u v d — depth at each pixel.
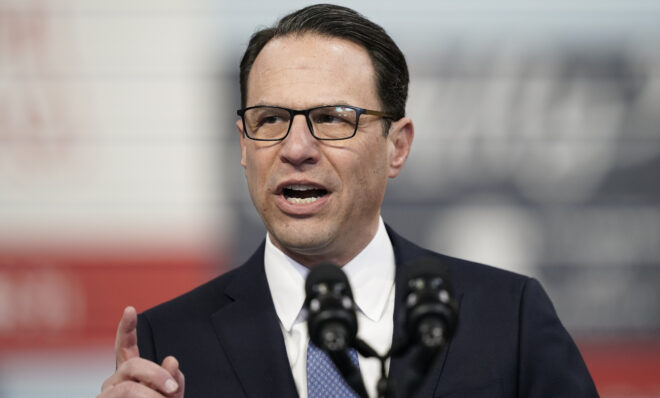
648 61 12.25
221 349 6.08
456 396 5.77
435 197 12.27
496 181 12.26
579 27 12.24
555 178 12.27
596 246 12.30
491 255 12.26
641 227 12.27
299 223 5.82
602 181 12.26
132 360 5.01
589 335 12.30
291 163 5.75
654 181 12.24
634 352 12.28
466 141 12.24
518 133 12.27
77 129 12.37
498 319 6.13
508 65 12.27
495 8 12.27
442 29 12.22
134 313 5.32
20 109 12.32
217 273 12.35
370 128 5.96
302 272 6.21
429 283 4.13
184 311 6.36
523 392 5.93
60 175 12.35
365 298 6.12
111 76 12.41
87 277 12.38
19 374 12.30
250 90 6.09
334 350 4.04
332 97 5.81
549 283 12.29
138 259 12.38
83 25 12.40
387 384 4.19
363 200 5.98
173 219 12.40
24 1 12.33
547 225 12.29
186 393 5.94
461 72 12.24
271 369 5.91
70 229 12.35
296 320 6.09
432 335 3.99
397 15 12.23
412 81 12.22
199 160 12.41
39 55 12.34
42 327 12.34
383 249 6.32
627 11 12.27
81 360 12.34
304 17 6.08
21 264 12.31
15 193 12.32
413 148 12.27
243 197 12.42
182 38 12.44
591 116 12.26
